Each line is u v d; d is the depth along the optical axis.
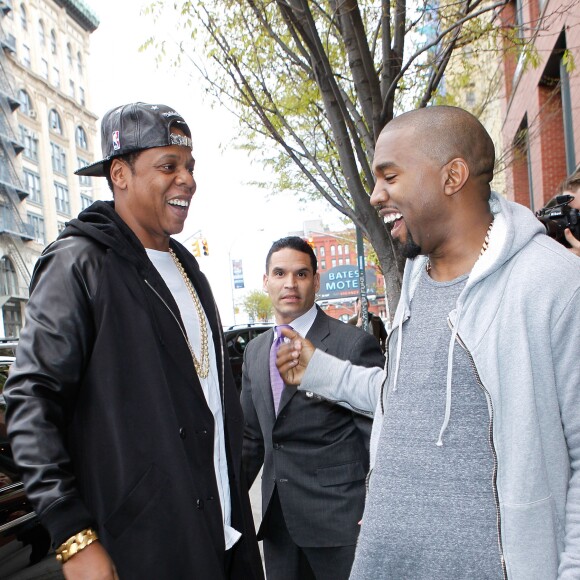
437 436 1.40
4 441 2.25
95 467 1.48
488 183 1.50
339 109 4.61
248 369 2.77
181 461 1.54
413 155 1.45
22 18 44.69
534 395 1.28
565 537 1.27
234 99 5.52
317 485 2.43
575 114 7.61
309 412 2.45
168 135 1.70
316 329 2.70
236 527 1.88
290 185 9.91
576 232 2.48
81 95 52.94
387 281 4.95
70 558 1.32
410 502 1.41
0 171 38.00
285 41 5.35
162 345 1.64
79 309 1.50
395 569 1.41
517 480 1.26
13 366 1.44
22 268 38.78
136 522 1.47
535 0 9.23
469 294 1.38
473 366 1.36
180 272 1.98
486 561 1.30
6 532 1.93
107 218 1.65
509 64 12.19
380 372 1.98
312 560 2.46
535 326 1.29
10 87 40.00
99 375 1.49
